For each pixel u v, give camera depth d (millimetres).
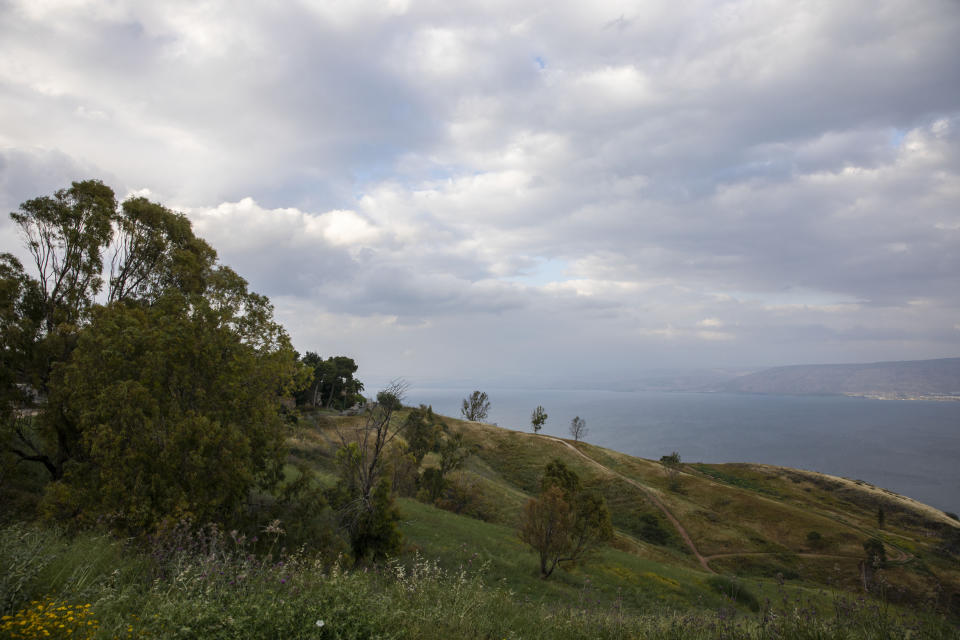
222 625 4711
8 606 4906
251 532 14445
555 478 43781
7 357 18781
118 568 6566
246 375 16891
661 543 63156
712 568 55594
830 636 5508
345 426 34906
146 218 26156
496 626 6324
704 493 79688
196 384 15539
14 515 15102
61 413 16828
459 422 105250
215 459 14367
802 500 97438
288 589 5949
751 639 6035
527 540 26594
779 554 60188
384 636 4957
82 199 23969
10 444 18297
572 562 27719
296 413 20250
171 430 13695
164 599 5383
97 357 14703
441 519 35562
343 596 5680
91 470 14164
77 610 4875
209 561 6418
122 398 13445
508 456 89500
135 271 26391
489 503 56250
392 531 19531
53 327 21391
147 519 12406
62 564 6277
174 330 15391
